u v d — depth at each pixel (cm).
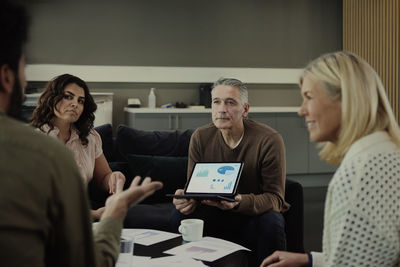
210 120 574
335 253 100
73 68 588
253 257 210
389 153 101
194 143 251
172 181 298
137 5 613
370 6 616
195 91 637
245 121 244
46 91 244
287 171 592
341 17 683
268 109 582
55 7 585
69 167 67
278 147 229
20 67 71
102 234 88
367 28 624
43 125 245
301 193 249
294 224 247
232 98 230
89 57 600
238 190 236
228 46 646
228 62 647
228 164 216
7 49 67
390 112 109
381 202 97
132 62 614
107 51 605
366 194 98
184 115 564
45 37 583
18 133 64
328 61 111
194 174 219
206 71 631
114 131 611
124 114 613
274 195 221
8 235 59
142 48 617
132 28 612
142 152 307
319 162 601
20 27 69
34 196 62
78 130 258
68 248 67
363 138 105
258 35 655
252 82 650
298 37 670
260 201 212
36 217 62
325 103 110
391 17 582
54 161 64
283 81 662
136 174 298
